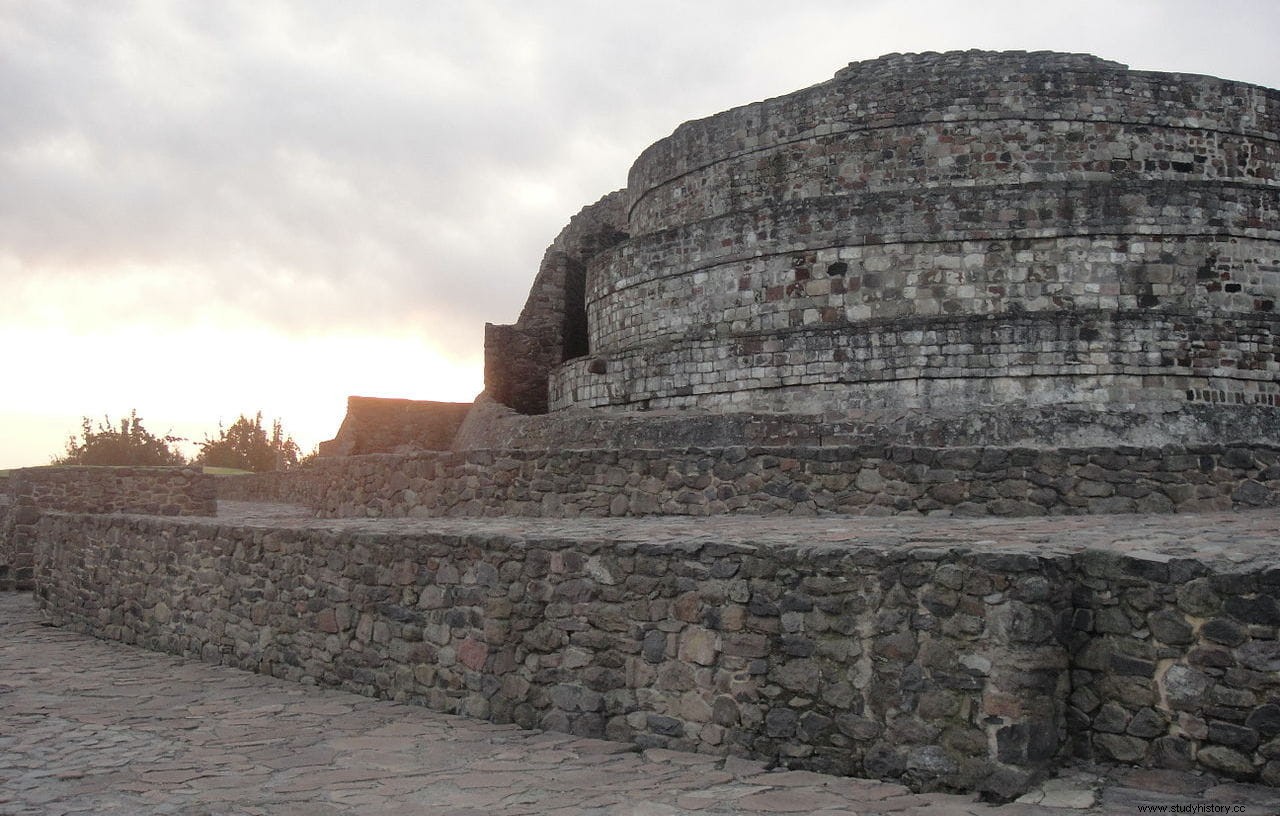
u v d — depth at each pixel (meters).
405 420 39.44
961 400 25.19
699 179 33.12
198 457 74.06
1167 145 29.23
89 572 19.30
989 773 7.90
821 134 30.77
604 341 33.22
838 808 7.63
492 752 9.73
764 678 9.20
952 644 8.22
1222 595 7.74
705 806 7.79
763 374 26.97
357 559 13.09
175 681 13.86
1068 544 9.04
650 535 11.34
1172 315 24.88
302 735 10.52
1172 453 13.60
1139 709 8.02
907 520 13.48
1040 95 29.25
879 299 26.91
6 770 9.09
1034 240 26.25
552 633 10.77
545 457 17.78
